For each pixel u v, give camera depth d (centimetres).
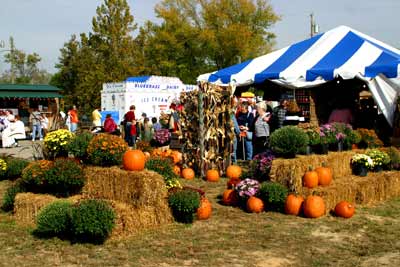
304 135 830
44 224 630
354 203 858
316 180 812
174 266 538
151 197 685
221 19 4559
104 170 704
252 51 4575
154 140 1597
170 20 4662
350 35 1359
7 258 563
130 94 2488
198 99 1141
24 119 2892
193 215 731
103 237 614
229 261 556
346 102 1347
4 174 1055
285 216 778
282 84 1358
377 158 941
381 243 637
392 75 1122
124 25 3744
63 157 797
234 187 859
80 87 3391
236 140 1284
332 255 583
